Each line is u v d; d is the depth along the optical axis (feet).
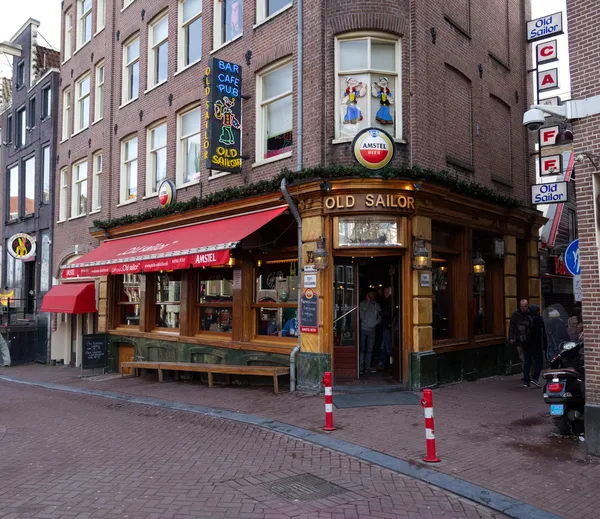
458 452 22.91
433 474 20.26
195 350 46.52
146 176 56.13
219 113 41.39
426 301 36.63
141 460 22.91
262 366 39.52
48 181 78.95
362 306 39.22
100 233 61.11
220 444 25.23
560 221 60.34
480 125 45.42
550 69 36.86
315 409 31.22
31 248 78.38
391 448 23.57
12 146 90.68
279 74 41.75
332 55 37.50
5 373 62.39
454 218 40.63
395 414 29.60
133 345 55.16
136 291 57.00
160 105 54.34
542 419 28.37
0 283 92.17
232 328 43.45
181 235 46.65
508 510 17.15
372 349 39.70
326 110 37.24
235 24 46.47
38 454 24.47
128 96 61.11
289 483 19.66
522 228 50.52
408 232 36.24
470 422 27.81
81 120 71.92
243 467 21.62
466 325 41.70
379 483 19.67
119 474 20.99
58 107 76.95
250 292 42.60
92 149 66.85
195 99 49.14
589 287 23.09
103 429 29.40
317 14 37.81
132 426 29.91
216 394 38.24
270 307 41.11
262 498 18.17
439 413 29.81
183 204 47.16
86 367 55.77
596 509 17.33
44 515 16.87
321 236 35.76
